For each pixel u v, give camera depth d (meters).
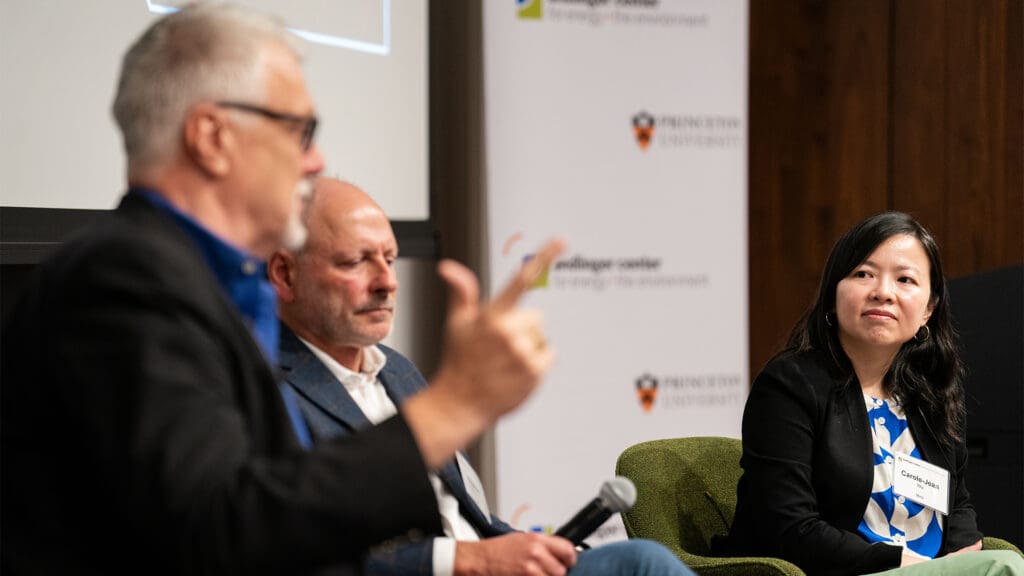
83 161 3.80
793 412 3.46
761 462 3.44
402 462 1.54
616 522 6.04
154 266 1.57
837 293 3.54
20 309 1.67
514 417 5.90
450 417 1.56
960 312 5.05
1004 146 7.00
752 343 7.59
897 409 3.61
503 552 2.64
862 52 7.40
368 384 3.04
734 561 3.22
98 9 3.84
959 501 3.70
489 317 1.57
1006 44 6.97
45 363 1.54
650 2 6.16
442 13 6.42
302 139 1.78
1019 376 4.90
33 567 1.55
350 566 1.78
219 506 1.46
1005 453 4.93
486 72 5.88
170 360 1.51
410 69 5.56
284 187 1.75
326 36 5.02
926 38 7.21
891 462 3.51
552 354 1.58
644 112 6.16
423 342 6.30
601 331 6.07
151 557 1.50
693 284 6.27
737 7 6.34
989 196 7.05
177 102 1.70
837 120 7.47
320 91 5.00
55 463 1.57
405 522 1.54
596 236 6.07
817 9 7.48
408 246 5.50
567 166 6.02
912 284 3.49
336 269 2.91
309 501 1.49
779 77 7.52
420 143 5.63
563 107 6.00
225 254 1.73
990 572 3.07
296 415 2.20
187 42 1.72
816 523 3.32
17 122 3.56
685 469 3.75
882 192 7.38
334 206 2.94
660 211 6.20
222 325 1.61
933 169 7.22
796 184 7.55
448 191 6.52
